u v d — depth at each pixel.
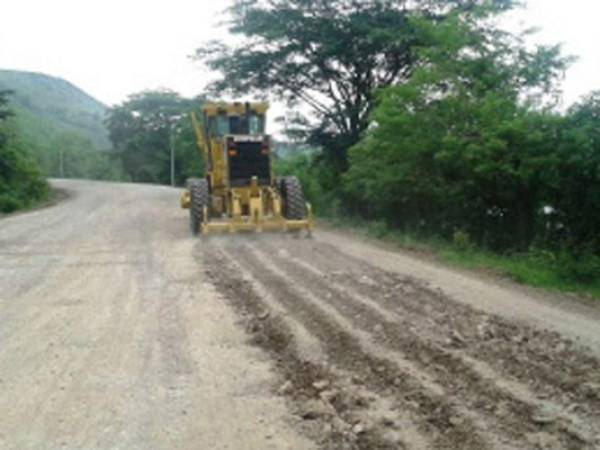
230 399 5.18
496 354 6.14
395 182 15.88
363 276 9.94
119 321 7.47
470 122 14.25
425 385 5.39
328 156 26.25
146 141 76.44
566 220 12.79
